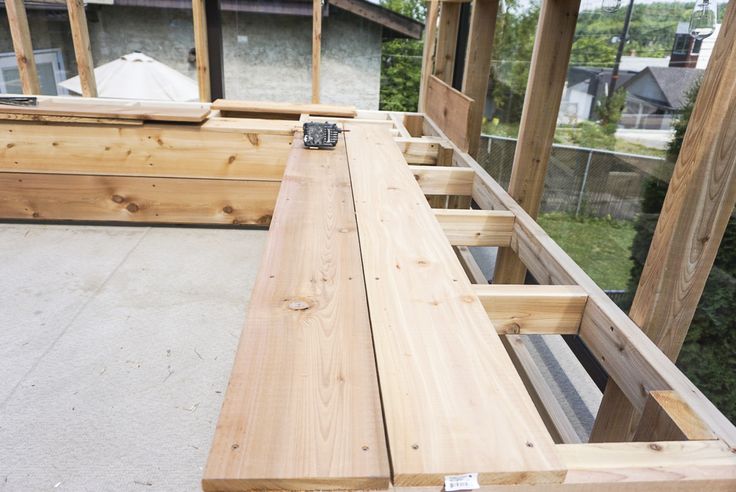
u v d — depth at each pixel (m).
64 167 3.08
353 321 1.04
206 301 2.52
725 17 0.97
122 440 1.67
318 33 3.64
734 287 1.44
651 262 1.19
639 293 1.24
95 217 3.23
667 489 0.80
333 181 1.92
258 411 0.79
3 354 2.06
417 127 3.74
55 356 2.07
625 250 2.14
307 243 1.39
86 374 1.97
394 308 1.08
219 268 2.84
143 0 4.91
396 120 3.50
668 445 0.86
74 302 2.45
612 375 1.24
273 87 5.15
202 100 3.81
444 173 2.39
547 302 1.35
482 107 2.93
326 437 0.75
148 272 2.76
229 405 0.80
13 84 5.16
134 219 3.25
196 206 3.24
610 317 1.24
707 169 1.05
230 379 0.86
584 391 2.09
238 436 0.74
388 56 5.39
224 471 0.68
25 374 1.96
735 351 1.44
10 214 3.18
